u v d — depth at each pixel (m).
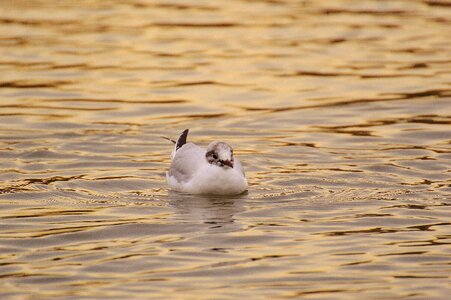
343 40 26.12
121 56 24.42
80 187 15.35
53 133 18.55
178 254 12.30
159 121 19.50
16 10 29.64
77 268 11.81
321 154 17.28
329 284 11.29
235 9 30.17
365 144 17.88
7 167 16.41
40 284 11.30
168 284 11.30
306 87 21.78
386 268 11.79
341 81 22.22
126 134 18.61
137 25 27.78
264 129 19.00
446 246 12.54
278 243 12.73
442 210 14.07
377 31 27.16
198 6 30.55
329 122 19.38
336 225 13.46
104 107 20.34
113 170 16.39
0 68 23.12
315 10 30.12
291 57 24.36
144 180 15.83
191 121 19.52
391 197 14.77
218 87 21.83
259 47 25.36
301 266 11.88
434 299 10.81
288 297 10.90
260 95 21.23
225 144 15.12
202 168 15.12
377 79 22.38
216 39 26.22
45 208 14.27
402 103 20.48
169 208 14.34
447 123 19.11
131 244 12.70
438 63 23.70
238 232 13.17
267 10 30.05
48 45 25.41
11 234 13.05
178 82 22.20
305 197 14.84
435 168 16.33
